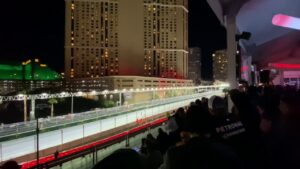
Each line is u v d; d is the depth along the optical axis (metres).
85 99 115.44
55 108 104.44
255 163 2.74
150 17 183.25
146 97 122.38
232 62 9.40
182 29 189.12
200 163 2.01
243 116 2.94
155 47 183.75
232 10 9.35
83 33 167.75
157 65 184.25
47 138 44.72
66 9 166.75
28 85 176.00
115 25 168.88
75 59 167.00
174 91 137.38
